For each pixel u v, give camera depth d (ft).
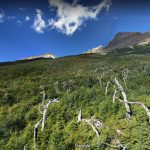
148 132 84.12
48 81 261.85
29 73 353.10
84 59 472.03
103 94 164.35
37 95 200.23
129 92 160.04
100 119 116.88
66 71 349.20
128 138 87.61
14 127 136.87
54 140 108.27
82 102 151.43
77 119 126.21
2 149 118.93
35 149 111.04
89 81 229.66
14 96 204.44
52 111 143.23
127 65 336.49
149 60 393.09
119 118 109.60
